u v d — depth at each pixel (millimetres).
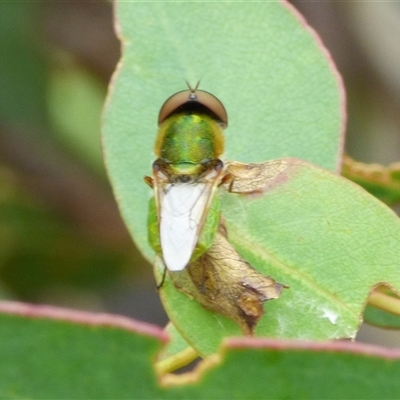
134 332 122
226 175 137
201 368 123
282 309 133
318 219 135
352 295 134
